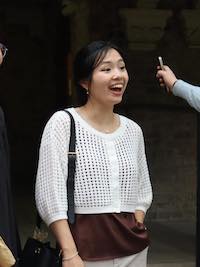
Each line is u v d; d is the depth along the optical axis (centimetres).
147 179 358
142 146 355
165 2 967
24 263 314
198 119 419
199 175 428
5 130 321
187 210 1023
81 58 329
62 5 983
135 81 993
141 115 1005
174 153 1022
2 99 1628
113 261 318
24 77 1634
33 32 1612
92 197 314
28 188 1418
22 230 900
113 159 322
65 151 314
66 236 303
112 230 316
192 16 958
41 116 1648
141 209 352
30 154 1641
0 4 1581
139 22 939
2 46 322
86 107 332
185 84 343
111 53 324
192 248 788
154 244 815
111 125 334
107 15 966
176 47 991
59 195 307
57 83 1606
